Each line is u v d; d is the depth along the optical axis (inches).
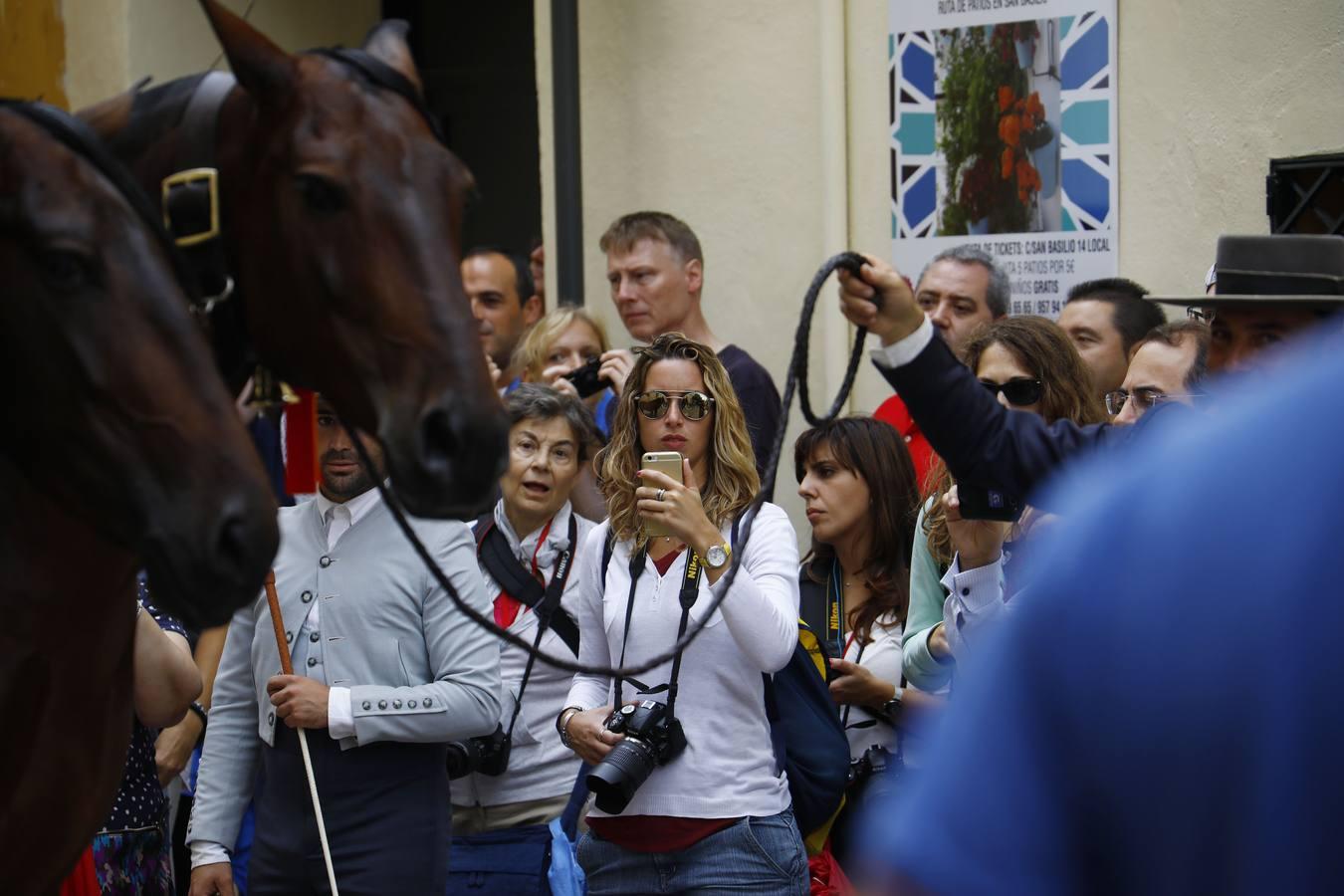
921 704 227.0
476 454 106.3
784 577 213.0
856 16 347.3
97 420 106.5
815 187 353.1
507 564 250.5
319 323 111.3
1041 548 49.6
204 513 105.3
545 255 372.2
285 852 213.2
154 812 211.9
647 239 300.0
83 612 119.3
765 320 358.6
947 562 228.7
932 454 269.1
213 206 116.6
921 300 296.7
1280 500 43.4
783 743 212.7
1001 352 230.4
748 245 359.9
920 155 342.0
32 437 109.6
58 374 106.7
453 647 216.1
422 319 108.1
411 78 118.4
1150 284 323.3
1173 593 43.7
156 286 108.4
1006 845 44.2
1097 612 44.5
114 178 110.8
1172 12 319.3
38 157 107.7
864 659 238.1
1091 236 327.6
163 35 408.8
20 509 115.5
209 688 271.6
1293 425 44.1
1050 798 44.3
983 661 46.8
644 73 369.1
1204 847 42.6
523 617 247.4
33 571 116.2
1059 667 44.6
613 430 225.9
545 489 250.2
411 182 111.8
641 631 209.0
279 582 220.2
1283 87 307.1
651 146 369.1
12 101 111.3
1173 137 319.9
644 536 214.2
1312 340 47.4
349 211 110.2
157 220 112.4
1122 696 43.6
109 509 107.7
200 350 109.2
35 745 118.4
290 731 216.7
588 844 210.4
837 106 345.7
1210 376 162.4
